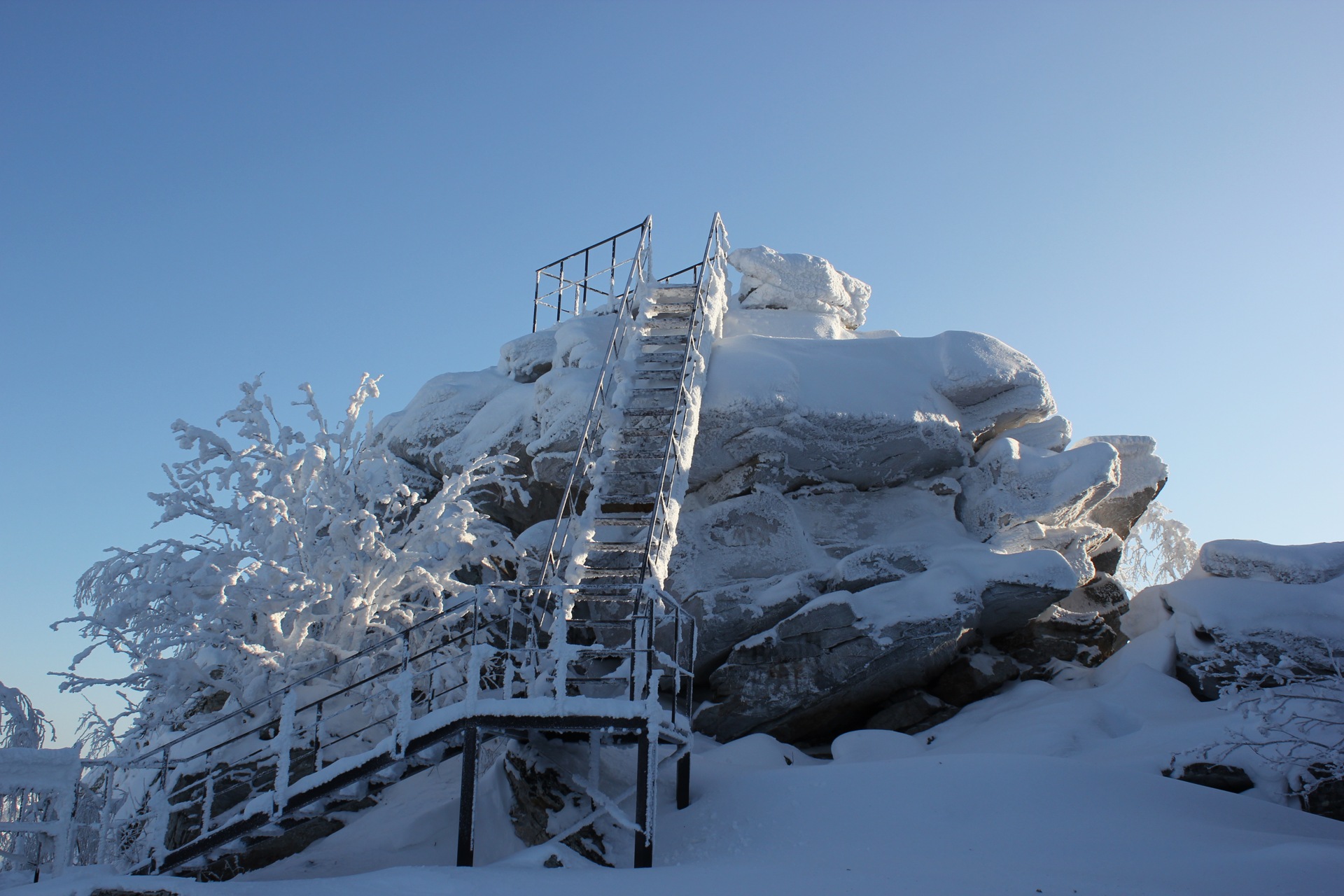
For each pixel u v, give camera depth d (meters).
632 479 13.43
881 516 16.36
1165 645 14.18
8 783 8.12
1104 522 17.88
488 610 14.62
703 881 7.38
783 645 13.86
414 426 20.17
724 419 15.50
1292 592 13.92
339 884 7.21
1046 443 17.27
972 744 12.41
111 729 13.31
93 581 13.27
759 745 13.01
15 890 7.40
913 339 17.72
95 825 9.77
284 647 13.04
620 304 19.92
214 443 14.18
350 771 8.77
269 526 13.54
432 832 10.18
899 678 13.81
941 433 16.28
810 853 8.63
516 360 20.33
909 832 8.91
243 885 7.33
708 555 15.45
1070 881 7.21
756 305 20.61
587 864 8.48
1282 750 10.22
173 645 13.22
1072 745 11.58
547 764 10.16
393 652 13.80
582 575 11.55
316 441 14.87
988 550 14.88
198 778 11.89
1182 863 7.60
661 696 14.92
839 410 15.87
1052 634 15.27
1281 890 6.77
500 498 17.78
